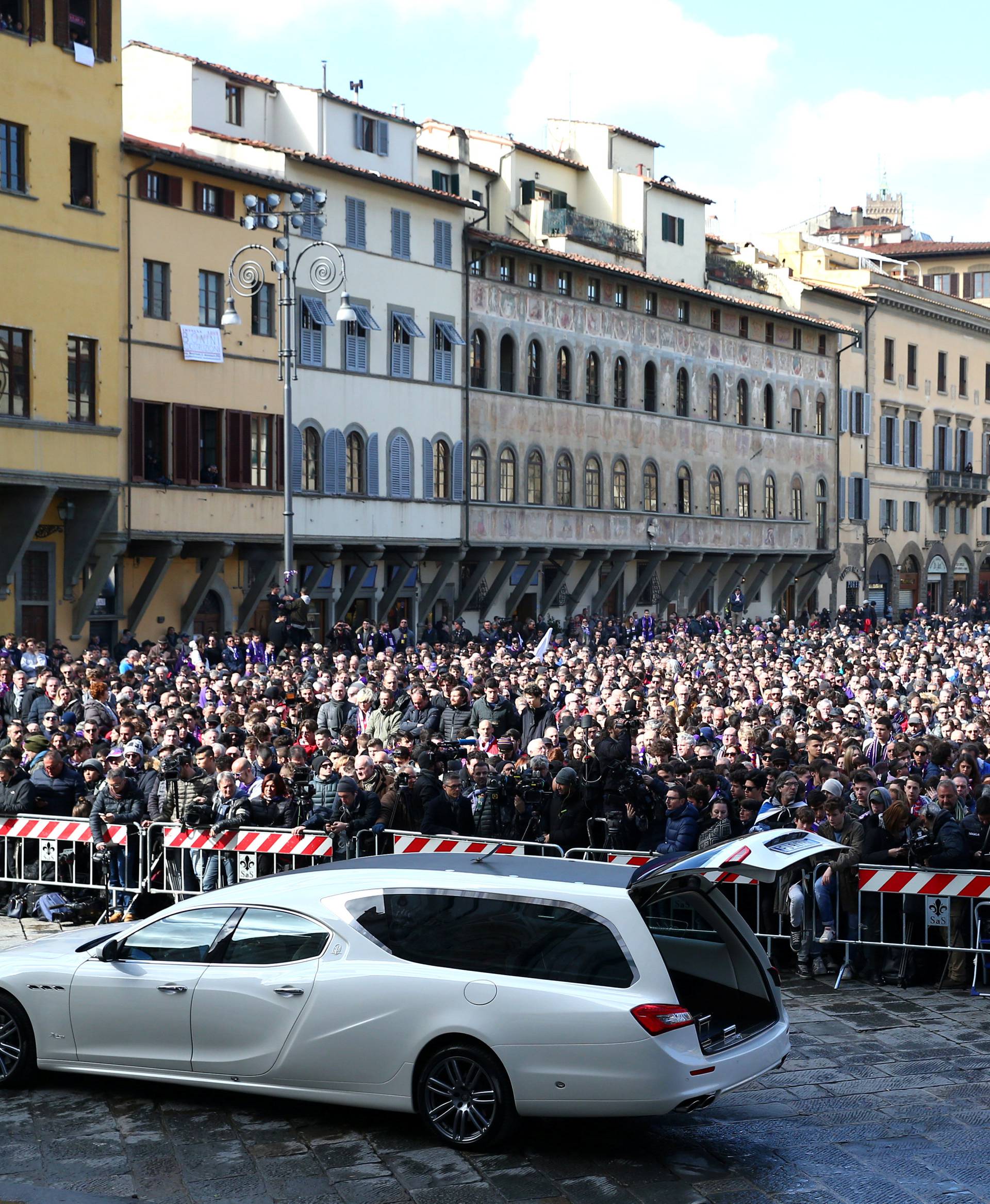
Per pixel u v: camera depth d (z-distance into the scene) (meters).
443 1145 14.90
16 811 25.64
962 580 126.56
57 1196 13.41
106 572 56.09
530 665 46.66
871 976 22.12
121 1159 14.56
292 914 15.65
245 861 23.88
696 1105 14.23
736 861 14.98
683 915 15.48
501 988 14.54
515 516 78.19
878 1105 16.52
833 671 50.38
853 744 28.62
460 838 23.06
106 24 55.03
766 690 41.75
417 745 28.53
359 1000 15.01
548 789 24.73
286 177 63.59
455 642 68.69
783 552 100.81
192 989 15.66
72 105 53.72
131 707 33.12
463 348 74.88
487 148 84.25
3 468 50.75
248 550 63.62
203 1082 15.65
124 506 56.16
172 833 24.36
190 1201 13.61
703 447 93.44
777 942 22.75
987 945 21.64
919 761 28.33
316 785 24.39
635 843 24.45
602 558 85.12
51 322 52.94
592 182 90.25
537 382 80.62
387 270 70.25
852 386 110.50
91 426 54.28
